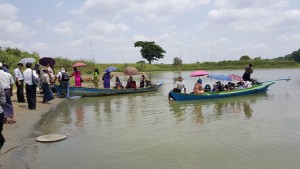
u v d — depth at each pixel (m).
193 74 22.28
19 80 18.19
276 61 99.44
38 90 25.89
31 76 16.47
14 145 10.53
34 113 15.89
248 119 14.93
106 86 26.42
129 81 27.92
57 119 15.27
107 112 17.25
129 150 10.31
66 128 13.33
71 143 11.10
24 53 43.50
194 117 15.62
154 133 12.44
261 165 8.89
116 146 10.74
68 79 22.92
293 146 10.55
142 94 26.30
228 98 22.62
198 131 12.70
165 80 47.38
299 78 45.41
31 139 11.49
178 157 9.61
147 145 10.84
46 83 19.19
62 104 20.27
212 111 17.27
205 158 9.49
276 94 24.98
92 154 9.92
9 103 13.10
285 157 9.51
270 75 54.78
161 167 8.81
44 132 12.60
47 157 9.62
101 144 10.97
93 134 12.33
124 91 26.27
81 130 12.99
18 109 16.50
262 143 10.94
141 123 14.28
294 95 24.25
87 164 9.07
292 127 13.17
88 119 15.29
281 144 10.80
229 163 9.06
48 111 16.98
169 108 18.44
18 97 18.50
